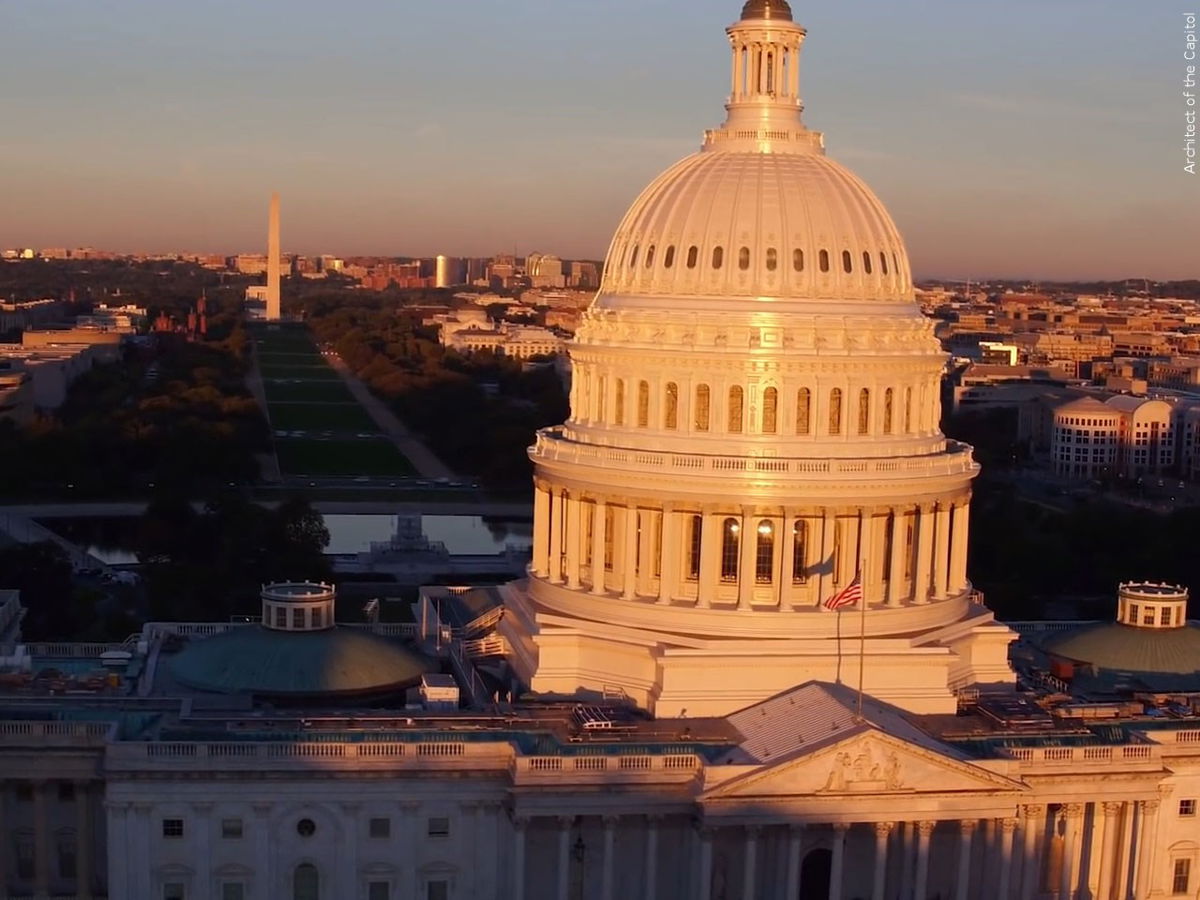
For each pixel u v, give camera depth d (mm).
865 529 163750
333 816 145500
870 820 143000
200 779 142875
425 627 190250
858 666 159125
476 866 147625
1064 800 151375
